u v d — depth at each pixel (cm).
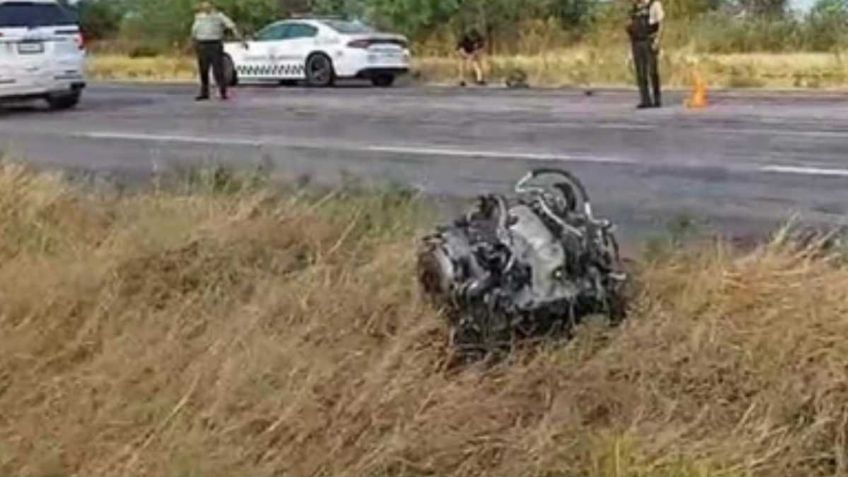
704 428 548
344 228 799
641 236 921
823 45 3828
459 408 564
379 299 664
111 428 555
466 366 614
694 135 1664
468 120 1964
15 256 780
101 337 648
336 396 575
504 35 4016
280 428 552
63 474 528
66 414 570
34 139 1812
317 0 4672
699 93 2211
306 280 700
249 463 530
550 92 2695
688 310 636
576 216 668
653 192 1169
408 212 865
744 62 3284
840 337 582
